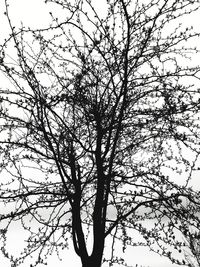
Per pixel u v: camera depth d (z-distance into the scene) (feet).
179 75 18.53
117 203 18.80
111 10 18.49
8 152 19.42
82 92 18.76
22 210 18.43
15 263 18.90
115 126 19.11
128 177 18.60
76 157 20.03
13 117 18.90
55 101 18.35
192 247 17.21
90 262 18.19
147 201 17.76
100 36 18.56
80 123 20.26
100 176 18.92
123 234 19.13
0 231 18.70
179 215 16.99
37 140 19.83
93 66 19.69
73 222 18.92
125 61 18.39
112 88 20.07
